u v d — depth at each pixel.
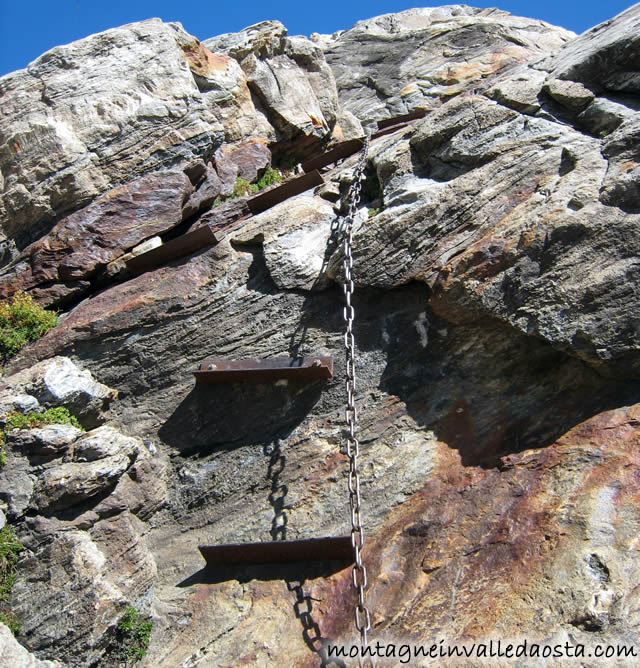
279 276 7.52
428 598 5.31
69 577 5.76
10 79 8.91
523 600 5.02
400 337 6.97
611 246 6.09
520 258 6.36
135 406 7.38
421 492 6.05
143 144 8.81
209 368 7.18
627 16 8.05
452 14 16.67
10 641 5.13
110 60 9.18
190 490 6.78
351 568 5.70
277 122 11.52
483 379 6.50
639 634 4.59
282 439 6.80
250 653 5.38
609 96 7.58
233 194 9.83
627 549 5.01
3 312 7.73
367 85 14.40
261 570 5.93
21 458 6.38
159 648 5.67
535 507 5.53
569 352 6.03
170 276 7.85
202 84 10.38
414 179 7.88
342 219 7.99
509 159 7.24
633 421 5.68
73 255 8.16
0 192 8.48
